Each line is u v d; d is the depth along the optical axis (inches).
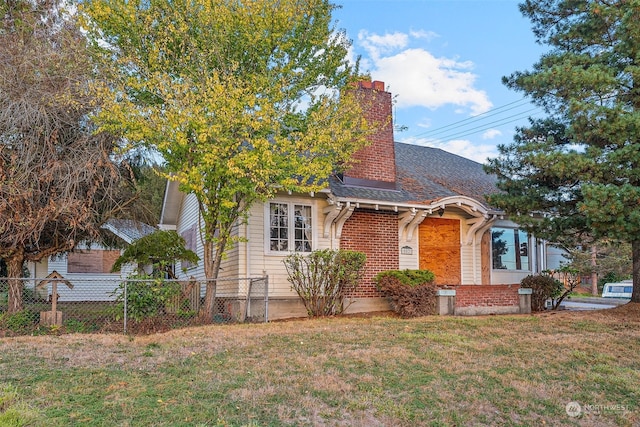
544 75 473.1
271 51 459.5
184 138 391.9
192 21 437.7
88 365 276.7
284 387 250.4
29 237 408.8
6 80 389.7
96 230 438.9
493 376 288.5
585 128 457.7
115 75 418.0
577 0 506.6
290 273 511.5
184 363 287.1
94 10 413.4
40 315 398.0
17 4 462.6
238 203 454.6
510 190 544.7
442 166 752.3
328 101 464.1
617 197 424.5
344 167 509.7
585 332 414.9
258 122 410.9
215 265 463.2
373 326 418.6
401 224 576.1
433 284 515.8
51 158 396.2
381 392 253.4
